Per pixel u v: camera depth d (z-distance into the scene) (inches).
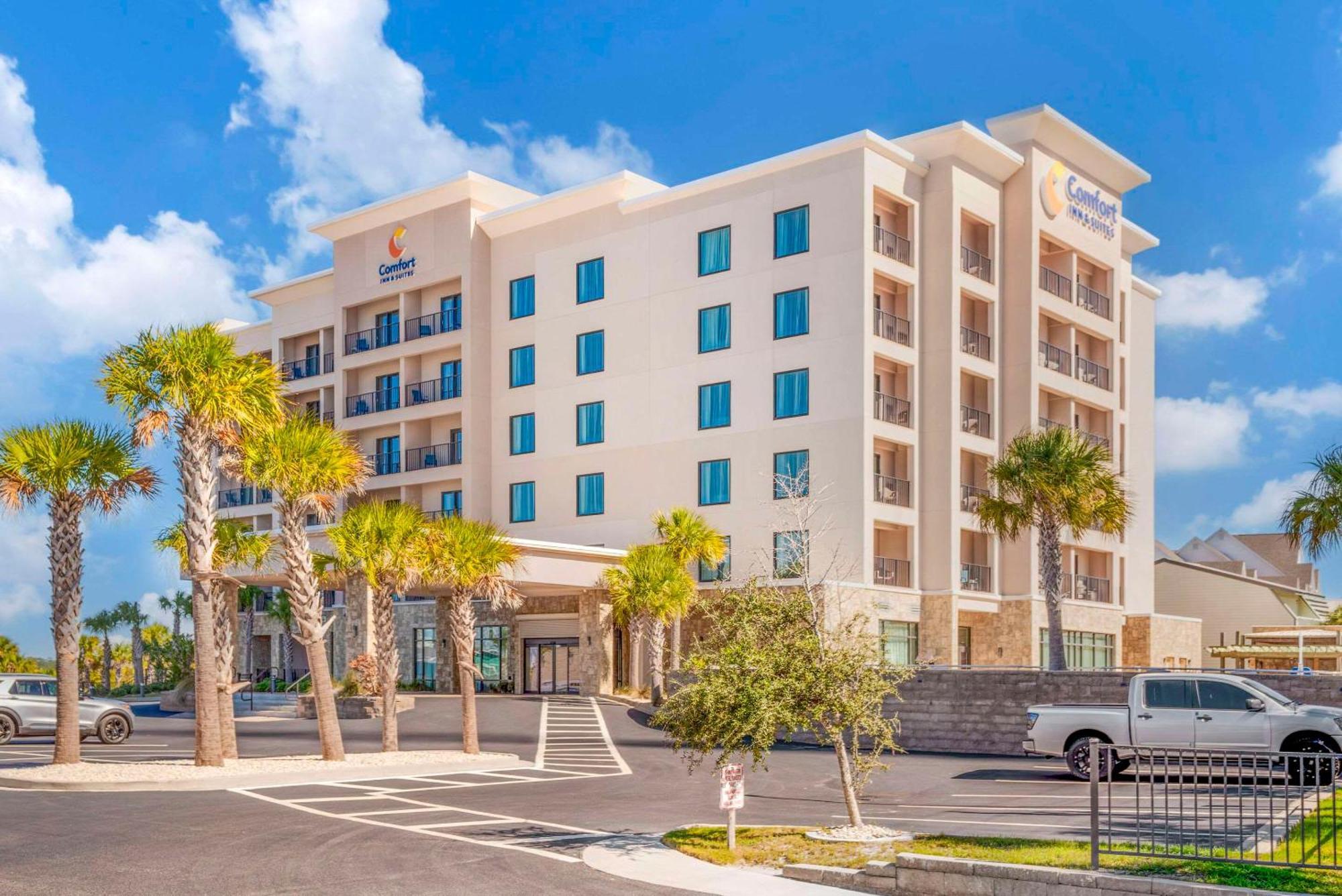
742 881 511.8
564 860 561.3
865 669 618.5
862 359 1729.8
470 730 1132.5
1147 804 722.2
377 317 2400.3
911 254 1835.6
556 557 1756.9
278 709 1633.9
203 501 921.5
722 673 600.7
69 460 891.4
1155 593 2556.6
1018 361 1921.8
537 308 2137.1
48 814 687.1
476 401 2165.4
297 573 997.2
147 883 488.4
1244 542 3395.7
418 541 1124.5
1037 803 765.9
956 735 1261.1
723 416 1875.0
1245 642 1908.2
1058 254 2075.5
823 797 847.7
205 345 898.7
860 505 1711.4
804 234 1809.8
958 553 1795.0
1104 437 2138.3
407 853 572.7
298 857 554.6
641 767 1087.0
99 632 2856.8
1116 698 1189.1
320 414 2482.8
